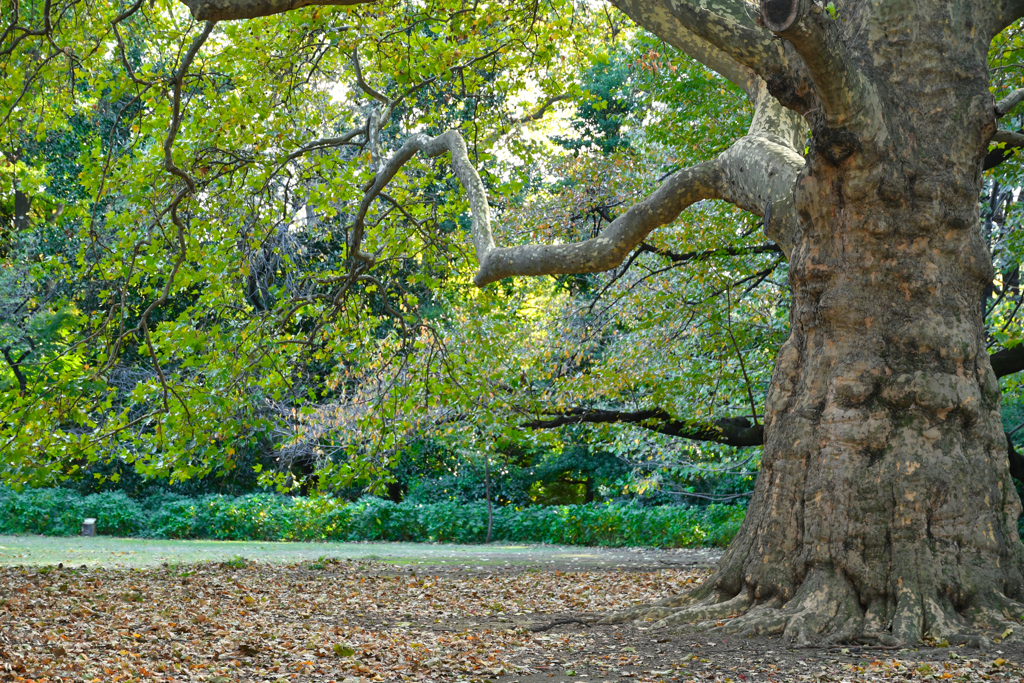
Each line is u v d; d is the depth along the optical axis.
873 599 5.86
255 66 10.65
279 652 5.98
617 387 14.46
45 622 7.45
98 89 10.12
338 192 10.45
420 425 15.02
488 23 9.80
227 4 4.59
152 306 10.38
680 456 20.16
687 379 14.13
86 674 5.13
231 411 10.76
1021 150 11.62
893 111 6.16
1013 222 12.88
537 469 27.86
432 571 14.55
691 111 13.77
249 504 25.08
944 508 5.91
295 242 19.14
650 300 14.30
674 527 22.81
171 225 11.34
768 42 5.83
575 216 15.12
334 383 14.45
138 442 10.60
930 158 6.16
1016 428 14.23
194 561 15.40
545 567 15.65
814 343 6.48
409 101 10.89
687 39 7.74
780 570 6.32
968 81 6.29
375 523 25.42
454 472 27.52
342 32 10.03
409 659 5.58
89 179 10.26
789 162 6.89
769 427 6.72
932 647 5.34
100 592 10.16
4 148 11.73
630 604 9.43
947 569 5.79
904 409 6.09
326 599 9.94
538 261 7.84
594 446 21.91
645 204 7.61
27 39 10.58
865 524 5.97
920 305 6.16
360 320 12.62
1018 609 5.65
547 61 10.69
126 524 24.77
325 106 12.43
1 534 23.52
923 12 6.25
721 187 7.57
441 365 12.48
